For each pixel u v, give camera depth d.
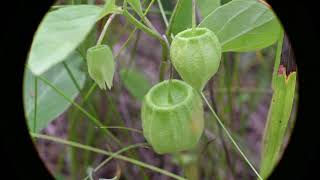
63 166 0.42
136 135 0.42
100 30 0.33
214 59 0.23
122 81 0.39
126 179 0.40
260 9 0.27
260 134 0.45
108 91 0.36
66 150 0.43
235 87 0.41
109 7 0.24
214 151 0.39
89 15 0.22
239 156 0.40
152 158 0.41
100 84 0.25
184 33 0.24
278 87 0.29
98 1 0.35
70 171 0.42
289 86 0.29
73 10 0.22
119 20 0.43
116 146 0.38
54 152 0.43
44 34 0.20
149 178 0.40
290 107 0.29
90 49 0.25
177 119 0.24
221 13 0.27
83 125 0.41
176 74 0.33
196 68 0.23
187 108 0.24
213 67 0.24
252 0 0.27
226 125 0.38
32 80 0.33
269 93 0.46
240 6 0.27
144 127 0.25
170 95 0.25
